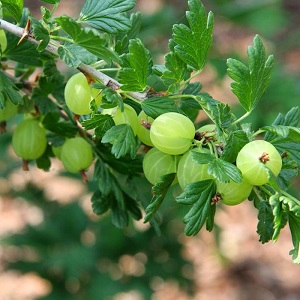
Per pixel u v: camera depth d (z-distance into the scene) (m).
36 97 0.40
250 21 0.88
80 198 0.97
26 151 0.41
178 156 0.35
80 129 0.40
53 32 0.36
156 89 0.62
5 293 1.26
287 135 0.33
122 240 0.94
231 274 1.33
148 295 0.96
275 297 1.28
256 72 0.34
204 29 0.35
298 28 1.54
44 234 0.94
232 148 0.33
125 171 0.39
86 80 0.36
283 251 1.38
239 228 1.44
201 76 1.07
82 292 0.96
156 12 0.83
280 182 0.35
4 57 0.39
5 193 0.91
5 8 0.36
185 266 1.00
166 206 0.69
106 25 0.35
